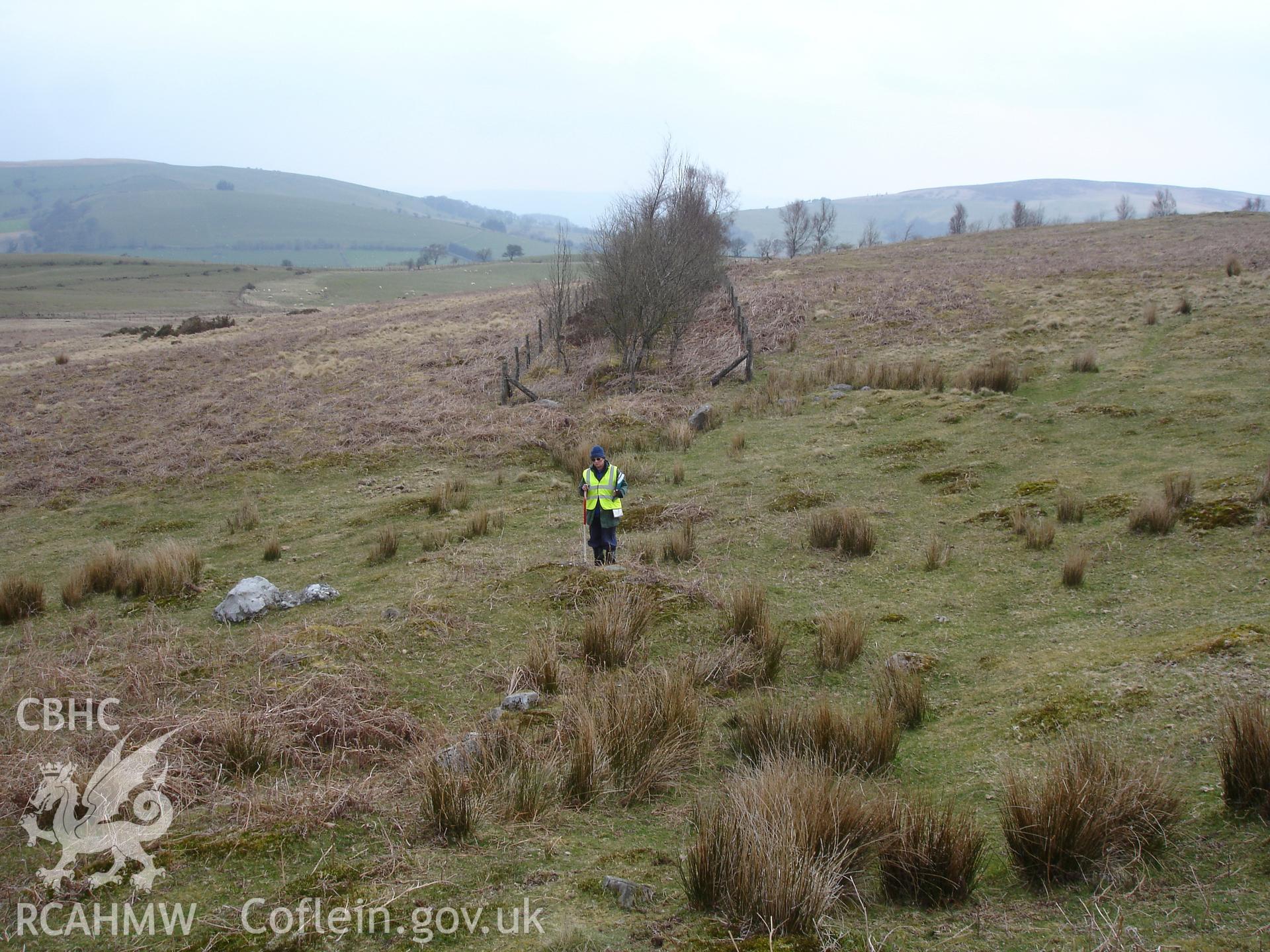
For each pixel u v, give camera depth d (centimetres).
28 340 5078
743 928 357
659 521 1185
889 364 1900
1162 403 1384
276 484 1664
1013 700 614
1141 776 430
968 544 985
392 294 9694
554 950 350
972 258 3653
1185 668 593
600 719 578
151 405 2428
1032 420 1412
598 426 1781
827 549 1025
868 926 365
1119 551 892
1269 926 326
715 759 575
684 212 2886
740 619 791
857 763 540
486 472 1619
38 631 971
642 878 412
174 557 1112
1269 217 4500
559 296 2616
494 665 742
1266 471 959
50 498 1666
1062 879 387
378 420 1994
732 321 2536
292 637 785
